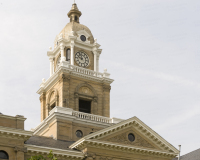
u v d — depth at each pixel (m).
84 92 85.69
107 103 86.62
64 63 84.81
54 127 77.88
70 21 94.12
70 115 78.75
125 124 73.69
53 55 92.00
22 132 65.19
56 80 86.00
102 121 81.75
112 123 81.75
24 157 66.00
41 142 71.31
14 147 64.88
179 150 76.56
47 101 87.75
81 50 89.50
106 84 87.62
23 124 66.38
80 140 70.44
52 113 78.44
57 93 84.69
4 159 64.00
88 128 79.94
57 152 68.12
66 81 84.00
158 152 74.69
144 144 74.81
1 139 64.44
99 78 87.25
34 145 66.69
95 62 89.94
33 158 58.94
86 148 70.38
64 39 88.88
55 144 72.25
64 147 71.62
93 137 71.06
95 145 71.06
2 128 64.06
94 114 85.00
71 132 78.12
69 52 88.75
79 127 79.38
